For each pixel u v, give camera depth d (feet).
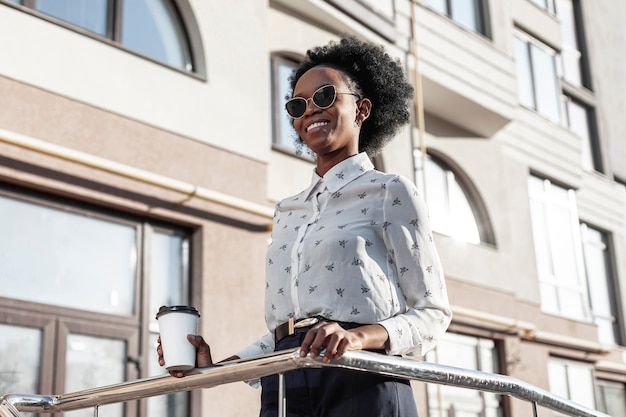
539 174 36.50
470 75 31.60
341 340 4.64
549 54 39.14
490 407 29.60
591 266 38.88
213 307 20.21
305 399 5.36
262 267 21.53
